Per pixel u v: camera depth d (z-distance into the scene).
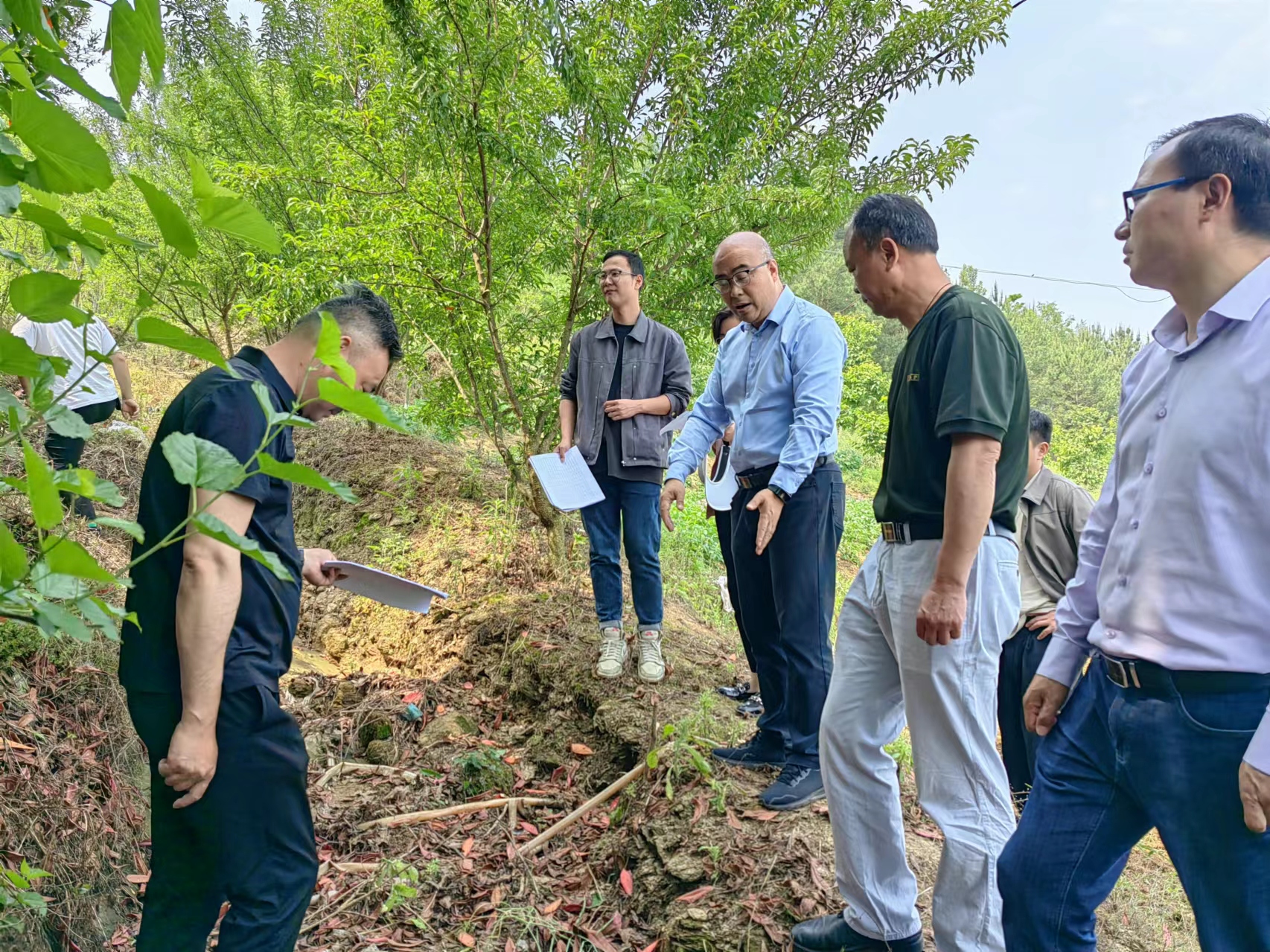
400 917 2.82
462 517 6.18
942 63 6.10
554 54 4.43
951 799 2.02
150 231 7.45
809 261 6.53
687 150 5.20
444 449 7.93
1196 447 1.46
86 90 0.87
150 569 1.80
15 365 0.92
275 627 1.94
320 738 4.08
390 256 5.38
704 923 2.57
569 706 4.11
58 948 2.49
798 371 3.05
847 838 2.23
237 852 1.84
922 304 2.12
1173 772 1.48
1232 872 1.44
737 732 3.57
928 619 1.94
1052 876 1.69
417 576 5.64
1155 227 1.49
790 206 5.19
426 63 4.41
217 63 8.67
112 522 0.89
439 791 3.66
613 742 3.69
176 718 1.81
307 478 0.92
